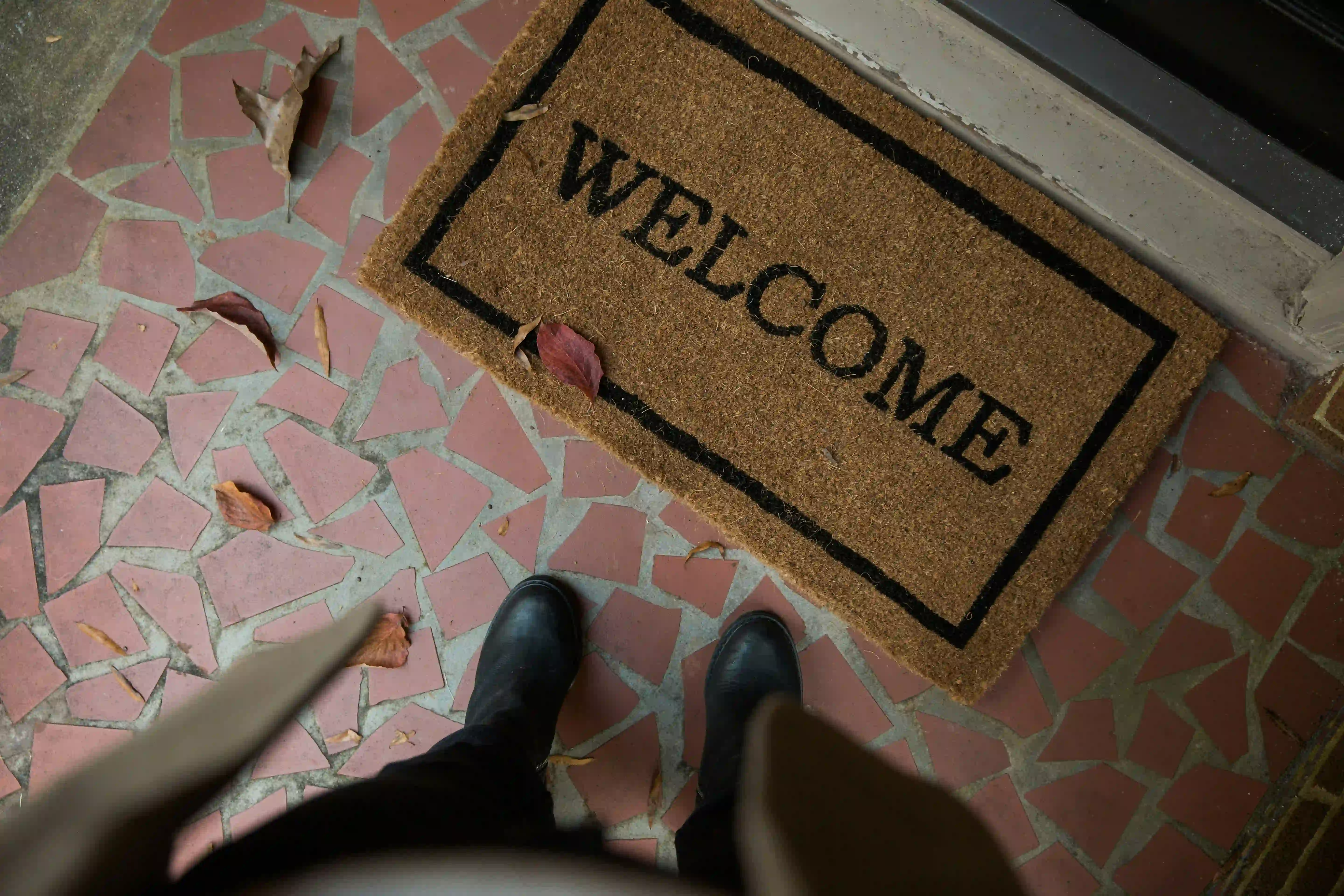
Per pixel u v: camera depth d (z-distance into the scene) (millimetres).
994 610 1571
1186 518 1615
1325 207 1416
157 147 1615
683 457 1577
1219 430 1617
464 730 1298
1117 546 1615
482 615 1593
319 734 1562
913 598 1573
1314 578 1605
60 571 1581
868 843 659
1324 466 1612
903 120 1590
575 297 1584
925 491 1583
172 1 1623
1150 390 1585
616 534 1613
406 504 1601
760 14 1592
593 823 1034
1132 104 1431
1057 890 1570
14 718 1560
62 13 1622
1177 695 1604
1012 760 1599
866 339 1588
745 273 1592
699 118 1595
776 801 654
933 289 1591
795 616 1609
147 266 1602
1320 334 1501
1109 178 1524
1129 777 1595
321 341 1599
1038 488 1580
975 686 1565
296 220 1613
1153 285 1579
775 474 1579
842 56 1594
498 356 1572
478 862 624
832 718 1599
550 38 1588
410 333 1608
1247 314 1562
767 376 1587
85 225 1604
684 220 1593
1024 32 1427
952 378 1586
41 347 1591
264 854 647
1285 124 1385
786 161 1593
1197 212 1509
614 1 1588
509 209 1582
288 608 1584
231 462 1593
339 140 1622
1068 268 1586
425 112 1629
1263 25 1282
